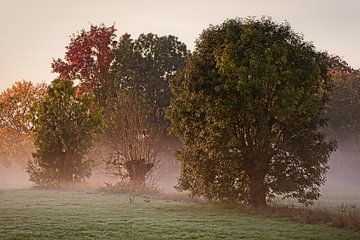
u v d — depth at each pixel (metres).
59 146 49.62
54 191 43.06
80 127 50.78
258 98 26.58
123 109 47.50
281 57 26.58
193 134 28.78
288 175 27.31
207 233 18.47
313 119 27.98
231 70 26.45
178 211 26.23
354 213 23.64
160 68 64.69
